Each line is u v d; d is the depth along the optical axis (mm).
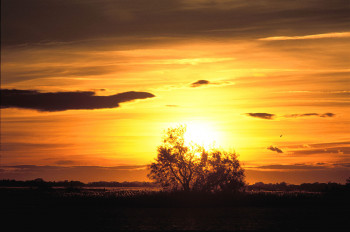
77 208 90125
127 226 61406
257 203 96312
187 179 94000
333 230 58125
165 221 66312
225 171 93250
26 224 63906
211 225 61875
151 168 94000
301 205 95438
